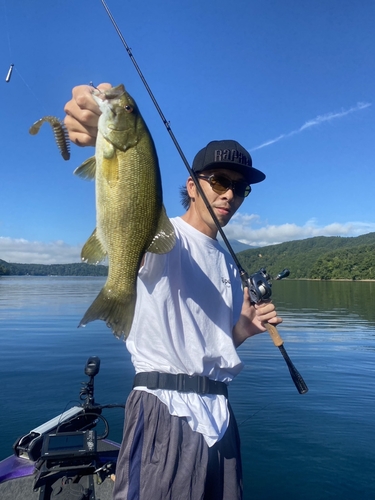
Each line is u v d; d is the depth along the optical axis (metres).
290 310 23.23
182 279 2.33
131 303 2.03
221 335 2.46
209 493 2.25
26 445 3.68
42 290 41.97
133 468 2.15
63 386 7.93
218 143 2.61
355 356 10.80
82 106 1.94
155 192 2.05
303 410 6.83
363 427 6.09
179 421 2.17
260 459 5.20
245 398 7.43
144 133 2.03
